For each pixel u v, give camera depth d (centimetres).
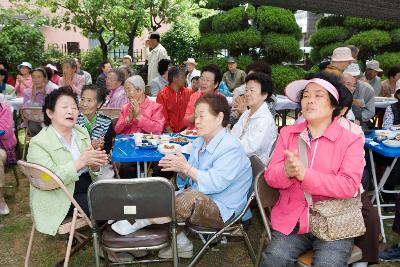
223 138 256
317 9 397
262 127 313
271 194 230
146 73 1088
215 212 245
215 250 323
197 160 267
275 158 227
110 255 286
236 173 248
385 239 331
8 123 419
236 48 977
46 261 305
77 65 690
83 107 345
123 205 210
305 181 198
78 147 280
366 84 465
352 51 494
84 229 340
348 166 206
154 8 1077
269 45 938
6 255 314
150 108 395
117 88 505
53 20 1104
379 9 381
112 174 325
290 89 232
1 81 652
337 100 211
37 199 250
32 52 1158
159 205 213
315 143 217
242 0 380
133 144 334
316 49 1055
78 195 273
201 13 1139
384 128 397
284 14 936
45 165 248
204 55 1080
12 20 1161
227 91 742
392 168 345
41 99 536
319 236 204
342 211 204
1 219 377
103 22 1087
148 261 255
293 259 209
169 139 344
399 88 406
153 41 766
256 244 330
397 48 986
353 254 215
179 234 291
